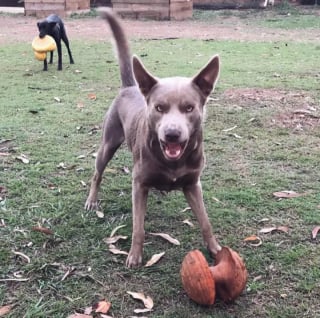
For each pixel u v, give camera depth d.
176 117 1.17
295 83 3.07
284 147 2.08
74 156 2.00
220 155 2.01
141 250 1.31
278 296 1.17
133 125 1.39
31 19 6.45
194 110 1.20
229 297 1.14
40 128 2.33
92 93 2.92
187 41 4.76
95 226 1.49
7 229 1.47
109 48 4.38
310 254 1.33
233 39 4.90
